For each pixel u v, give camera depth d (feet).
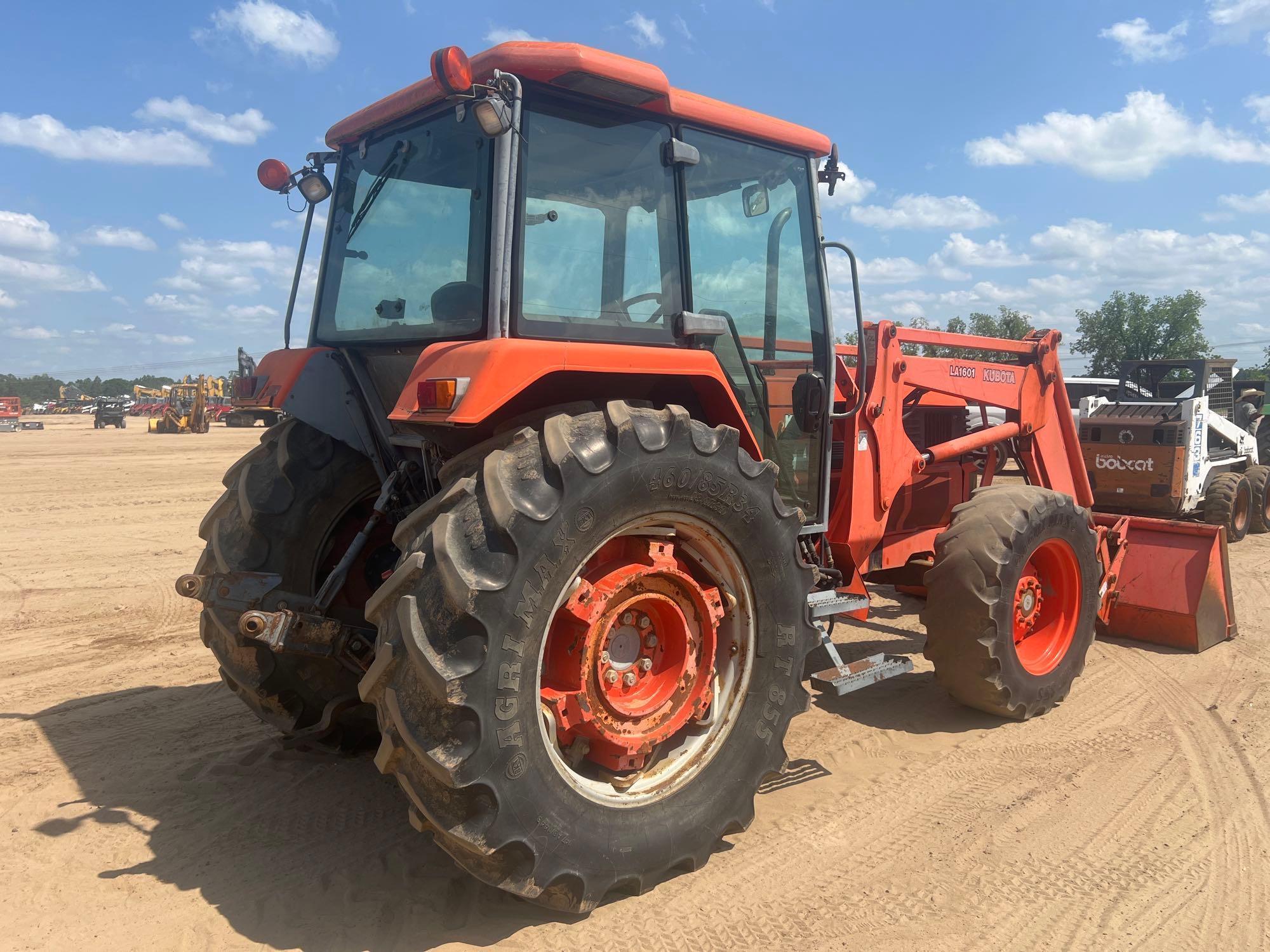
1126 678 15.99
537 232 9.15
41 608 20.48
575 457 8.07
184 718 13.60
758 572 9.78
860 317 12.36
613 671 8.92
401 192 10.43
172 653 16.98
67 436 103.45
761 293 11.89
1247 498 32.86
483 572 7.58
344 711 11.60
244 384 11.78
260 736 12.93
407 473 10.59
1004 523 13.46
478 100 8.36
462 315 9.24
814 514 12.89
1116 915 8.73
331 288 11.68
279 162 11.87
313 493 11.38
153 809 10.69
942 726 13.85
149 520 34.22
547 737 8.19
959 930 8.45
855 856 9.81
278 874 9.25
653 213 10.25
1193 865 9.67
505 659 7.64
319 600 9.95
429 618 7.48
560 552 7.97
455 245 9.44
